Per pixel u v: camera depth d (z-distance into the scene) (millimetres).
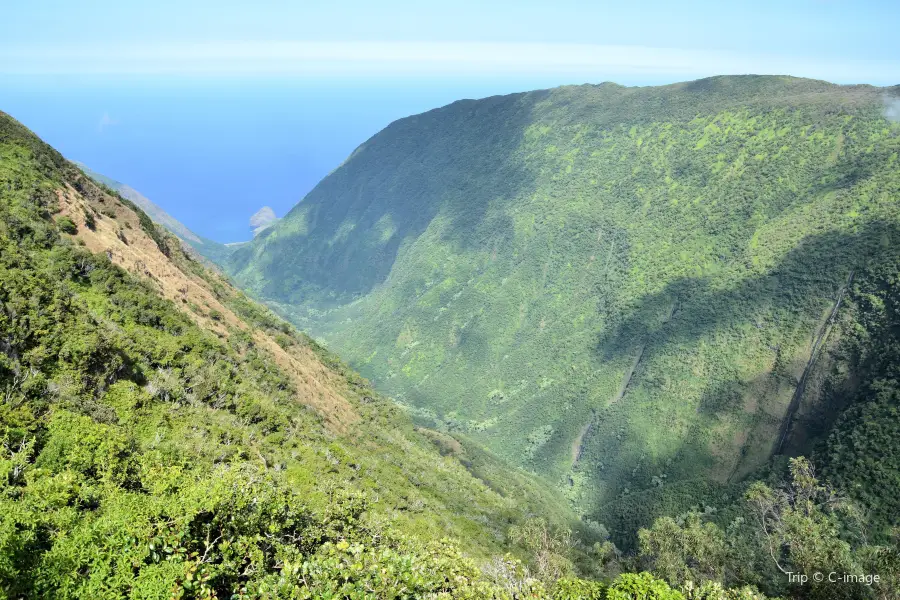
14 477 22922
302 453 50844
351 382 106438
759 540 48281
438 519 55188
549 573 44375
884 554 30906
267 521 23625
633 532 107375
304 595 18047
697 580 42000
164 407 42469
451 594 22328
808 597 33281
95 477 26391
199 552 20828
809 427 112875
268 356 74375
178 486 25766
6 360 33750
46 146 76125
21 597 16547
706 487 111500
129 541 18766
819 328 122375
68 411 31406
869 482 78812
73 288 50406
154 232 87562
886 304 111062
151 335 52688
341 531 27516
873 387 96875
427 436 116000
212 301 77438
